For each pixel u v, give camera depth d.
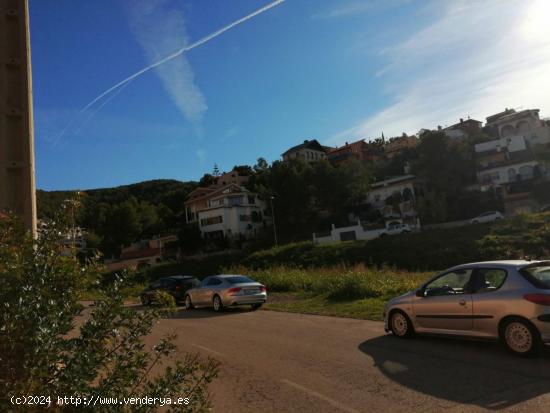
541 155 67.44
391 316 9.95
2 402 2.80
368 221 72.12
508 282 7.87
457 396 5.72
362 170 80.19
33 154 4.31
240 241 78.50
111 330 3.41
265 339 10.62
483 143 75.25
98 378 3.53
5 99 4.20
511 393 5.70
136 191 135.62
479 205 64.69
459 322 8.48
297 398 6.08
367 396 5.98
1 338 2.96
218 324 13.95
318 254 50.44
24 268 3.28
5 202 4.11
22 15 4.36
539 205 61.56
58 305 3.24
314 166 78.69
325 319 13.44
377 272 21.92
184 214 101.75
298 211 75.94
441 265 42.47
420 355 8.02
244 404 5.95
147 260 79.81
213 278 19.14
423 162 69.81
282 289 23.69
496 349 8.16
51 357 2.97
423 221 62.25
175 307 3.87
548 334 7.21
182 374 3.70
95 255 3.71
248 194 87.44
